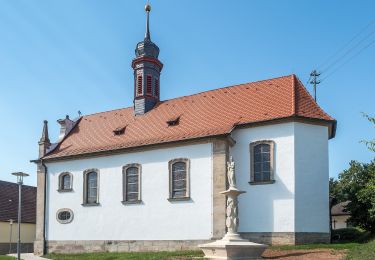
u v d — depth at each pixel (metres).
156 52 37.38
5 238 42.97
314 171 26.58
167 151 29.33
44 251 33.53
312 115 27.06
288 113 26.78
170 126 31.53
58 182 34.06
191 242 27.34
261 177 26.97
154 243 28.81
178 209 28.22
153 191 29.47
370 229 29.23
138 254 26.83
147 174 29.94
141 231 29.52
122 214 30.61
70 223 32.91
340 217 52.06
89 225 32.00
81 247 32.00
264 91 30.17
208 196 27.17
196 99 33.38
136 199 30.28
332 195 31.00
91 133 35.84
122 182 30.95
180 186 28.58
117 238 30.50
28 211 46.62
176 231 28.05
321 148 27.09
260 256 20.08
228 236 20.33
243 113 28.95
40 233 33.97
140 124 33.94
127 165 30.92
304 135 26.73
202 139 27.69
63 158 33.84
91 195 32.53
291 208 25.70
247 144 27.58
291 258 19.92
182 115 32.19
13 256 31.28
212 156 27.38
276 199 26.17
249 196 26.94
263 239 26.11
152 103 36.00
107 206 31.41
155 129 32.06
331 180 35.69
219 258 19.77
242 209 26.98
